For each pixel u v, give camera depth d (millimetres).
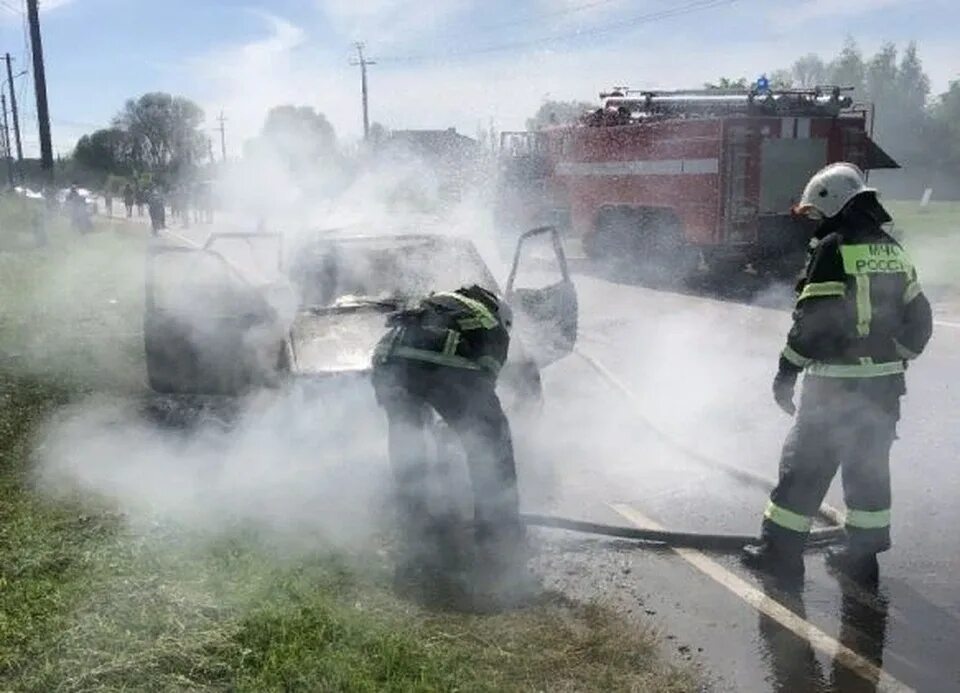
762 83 13367
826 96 13750
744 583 3879
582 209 16609
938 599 3699
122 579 3613
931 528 4375
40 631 3266
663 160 14242
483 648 3312
